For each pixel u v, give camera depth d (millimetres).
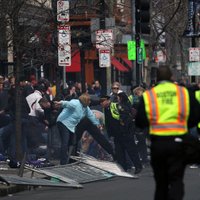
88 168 45188
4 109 51438
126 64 122625
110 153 49781
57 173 42750
